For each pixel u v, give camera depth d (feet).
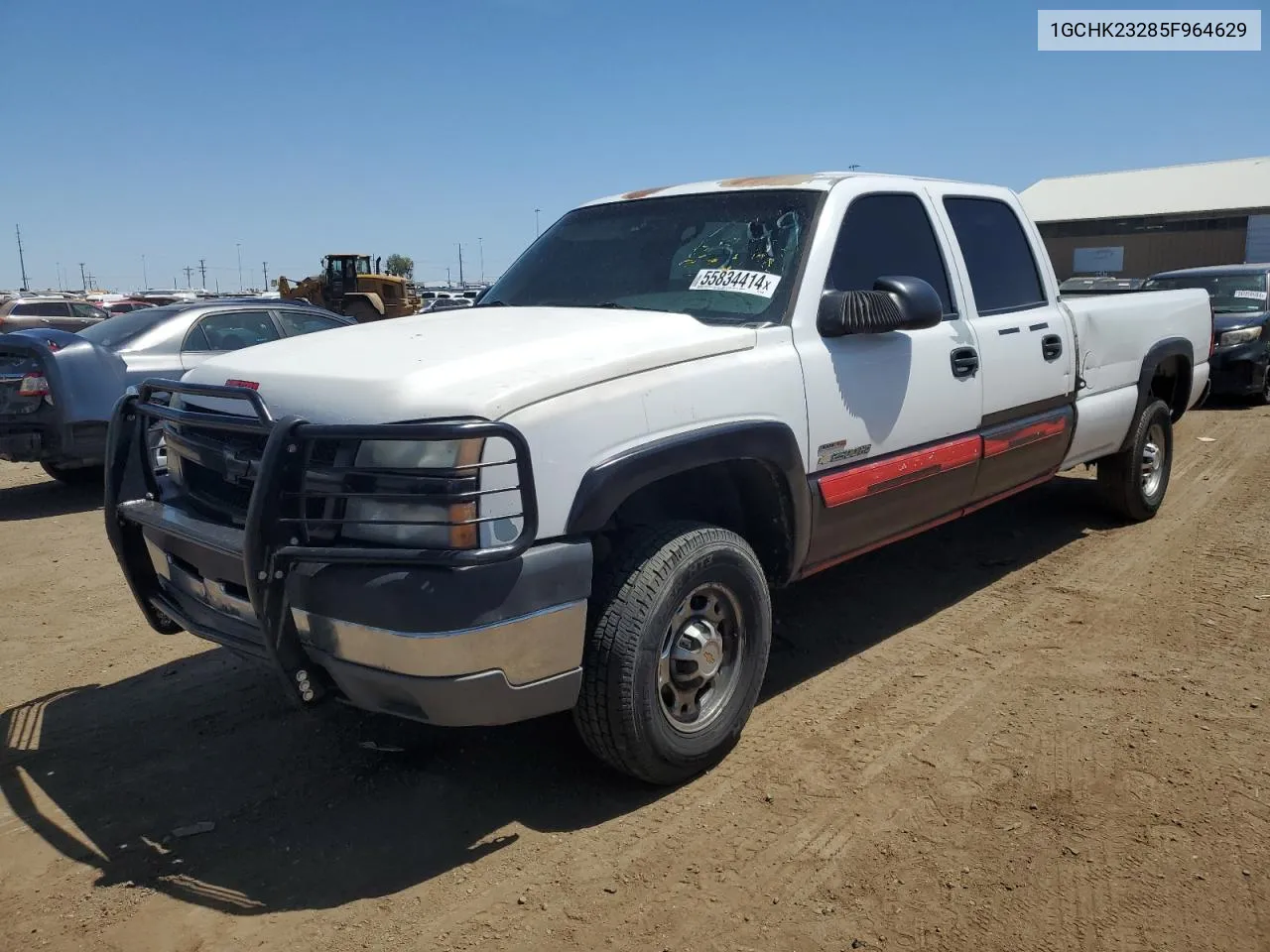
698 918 8.88
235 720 13.04
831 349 12.48
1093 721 12.43
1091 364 18.17
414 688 9.02
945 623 15.97
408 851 10.02
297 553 9.07
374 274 106.52
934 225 15.01
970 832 10.09
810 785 11.06
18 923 9.00
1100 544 20.10
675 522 10.84
